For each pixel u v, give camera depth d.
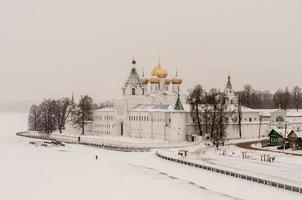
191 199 101.81
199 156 164.25
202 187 112.81
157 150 187.62
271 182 111.50
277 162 146.75
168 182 120.50
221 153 172.00
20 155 183.25
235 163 145.75
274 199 98.81
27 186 118.69
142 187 115.38
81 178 128.50
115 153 188.12
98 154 185.50
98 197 106.19
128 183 120.62
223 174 129.25
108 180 125.19
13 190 114.25
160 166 147.75
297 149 181.88
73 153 190.12
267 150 180.38
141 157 172.38
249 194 104.00
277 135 194.50
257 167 137.00
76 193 110.38
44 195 108.94
